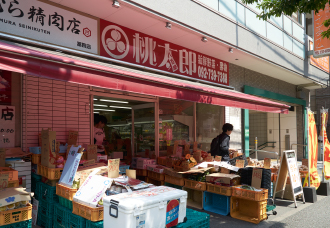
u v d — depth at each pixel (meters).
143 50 6.24
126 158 7.66
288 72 10.24
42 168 4.09
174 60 7.01
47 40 4.61
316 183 6.50
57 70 3.12
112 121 8.42
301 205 5.73
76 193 3.36
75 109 5.30
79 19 5.07
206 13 6.47
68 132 5.16
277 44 9.23
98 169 3.66
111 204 2.62
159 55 6.62
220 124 9.16
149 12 5.19
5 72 4.48
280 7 5.54
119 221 2.51
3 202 2.98
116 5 4.71
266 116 15.81
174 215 2.90
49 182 4.05
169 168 5.76
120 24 5.77
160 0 5.37
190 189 5.88
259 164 6.70
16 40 4.22
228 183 4.79
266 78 10.78
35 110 4.72
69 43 4.92
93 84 3.46
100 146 5.95
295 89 13.09
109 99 6.59
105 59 5.43
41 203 4.17
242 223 4.55
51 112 4.93
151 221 2.63
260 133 16.14
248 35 7.87
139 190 3.06
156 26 5.88
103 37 5.46
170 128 7.53
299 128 14.00
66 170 3.76
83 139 5.43
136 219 2.49
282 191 6.16
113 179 3.32
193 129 8.30
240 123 9.80
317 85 12.88
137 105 7.59
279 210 5.34
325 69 13.09
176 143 6.85
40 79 4.81
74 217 3.35
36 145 4.70
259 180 4.83
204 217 3.28
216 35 6.73
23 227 3.21
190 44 7.09
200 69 7.79
